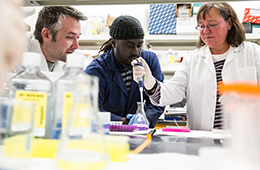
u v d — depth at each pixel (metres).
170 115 2.79
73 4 1.16
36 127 0.56
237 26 1.63
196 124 1.69
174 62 2.69
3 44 0.26
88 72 1.73
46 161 0.43
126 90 1.80
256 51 1.68
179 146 0.67
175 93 1.70
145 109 1.83
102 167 0.37
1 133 0.40
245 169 0.30
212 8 1.58
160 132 1.15
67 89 0.58
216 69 1.69
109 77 1.78
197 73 1.74
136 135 0.94
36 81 0.56
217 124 1.60
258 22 2.52
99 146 0.38
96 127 0.39
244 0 1.07
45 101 0.56
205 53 1.76
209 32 1.62
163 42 2.79
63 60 1.62
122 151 0.45
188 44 2.84
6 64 0.27
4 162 0.37
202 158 0.35
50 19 1.48
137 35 1.61
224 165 0.31
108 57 1.82
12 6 0.28
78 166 0.35
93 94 0.40
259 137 0.30
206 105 1.64
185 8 2.57
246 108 0.31
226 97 0.34
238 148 0.31
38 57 0.56
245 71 0.94
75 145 0.37
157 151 0.58
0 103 0.41
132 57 1.68
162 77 1.95
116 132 1.04
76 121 0.38
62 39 1.53
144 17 2.78
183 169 0.39
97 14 3.12
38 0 1.15
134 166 0.41
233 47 1.70
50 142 0.48
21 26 0.29
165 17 2.61
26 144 0.39
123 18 1.65
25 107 0.40
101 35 2.64
